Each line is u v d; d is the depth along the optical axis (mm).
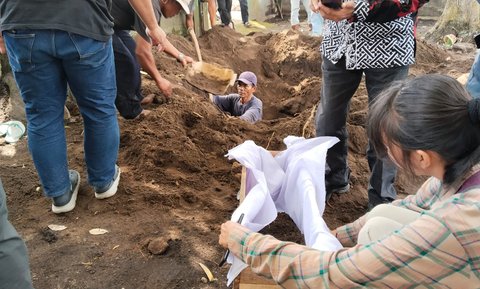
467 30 8117
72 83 2584
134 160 3326
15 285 1758
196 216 2834
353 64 2678
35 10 2344
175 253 2510
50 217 2807
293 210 2438
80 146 3557
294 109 5676
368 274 1308
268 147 3869
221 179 3275
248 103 5324
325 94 2916
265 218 2131
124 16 3436
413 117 1245
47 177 2703
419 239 1235
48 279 2344
